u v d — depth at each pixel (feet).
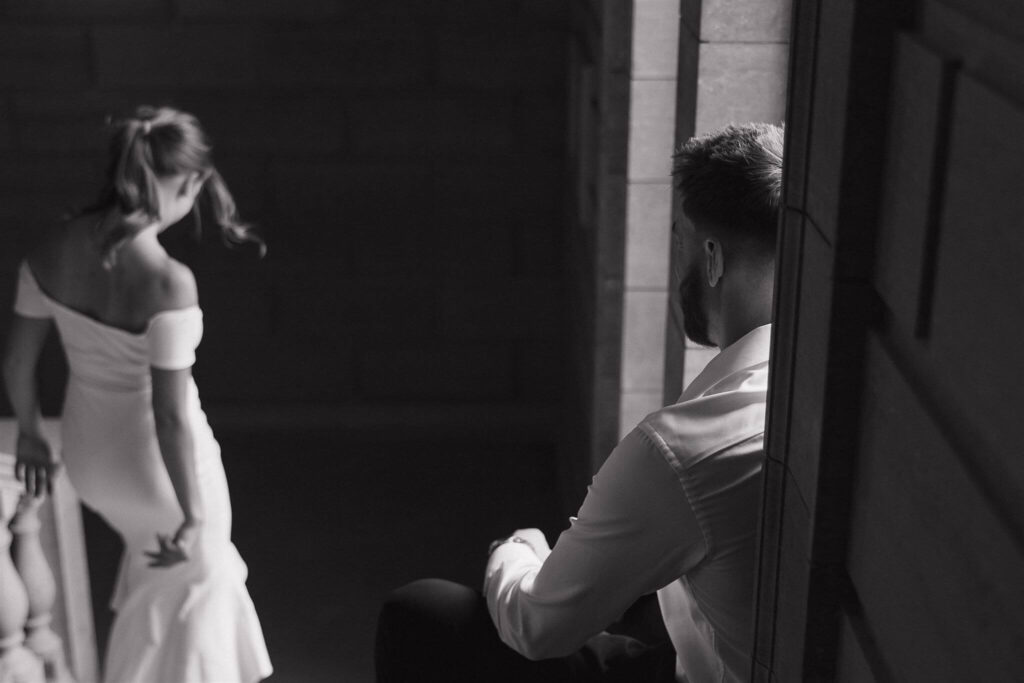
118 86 14.32
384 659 5.67
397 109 14.47
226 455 15.30
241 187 14.79
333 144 14.62
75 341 8.55
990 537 2.22
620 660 5.49
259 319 15.33
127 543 9.29
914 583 2.72
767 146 4.45
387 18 14.11
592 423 10.77
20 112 14.35
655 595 6.02
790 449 3.63
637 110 9.12
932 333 2.56
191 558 9.14
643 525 4.38
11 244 14.89
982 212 2.22
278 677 11.32
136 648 9.29
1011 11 2.13
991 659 2.24
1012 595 2.13
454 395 15.71
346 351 15.49
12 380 8.84
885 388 2.93
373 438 15.72
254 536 13.62
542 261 15.14
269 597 12.52
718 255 4.55
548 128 14.55
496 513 14.17
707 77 7.16
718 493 4.25
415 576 12.91
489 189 14.82
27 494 8.79
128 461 8.77
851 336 3.15
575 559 4.57
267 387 15.64
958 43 2.45
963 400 2.36
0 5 13.93
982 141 2.22
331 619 12.17
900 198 2.78
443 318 15.37
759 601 4.01
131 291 8.29
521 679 5.44
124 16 14.03
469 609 5.56
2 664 8.39
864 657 3.12
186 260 15.03
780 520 3.78
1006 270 2.10
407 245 15.07
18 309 8.60
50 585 8.86
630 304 9.73
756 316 4.55
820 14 3.19
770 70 7.13
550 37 14.16
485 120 14.52
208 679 9.29
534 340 15.46
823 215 3.19
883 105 2.92
